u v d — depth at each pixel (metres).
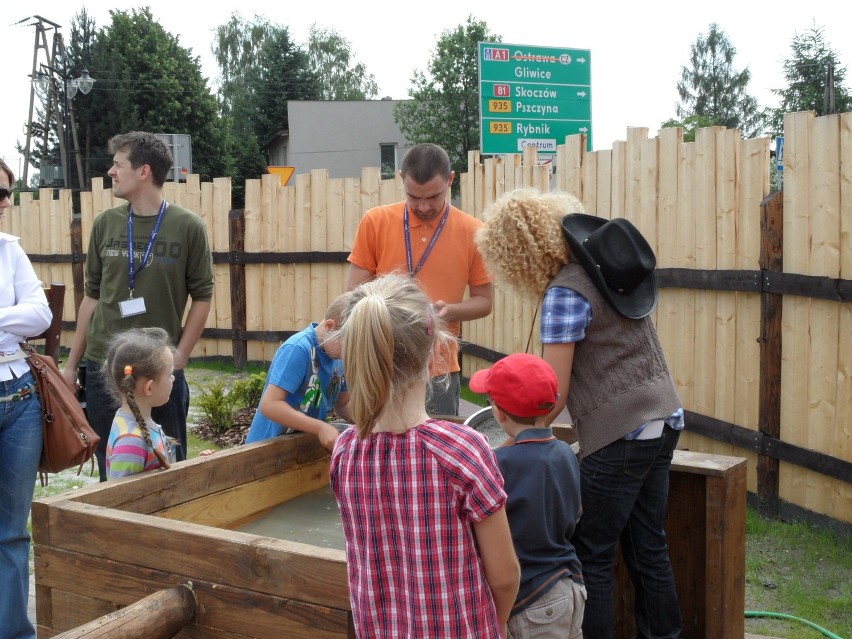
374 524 1.70
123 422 2.84
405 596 1.68
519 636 2.16
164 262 3.98
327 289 10.27
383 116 49.91
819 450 4.52
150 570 2.23
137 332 2.96
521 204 2.56
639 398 2.50
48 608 2.43
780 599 3.86
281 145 55.72
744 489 2.86
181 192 11.05
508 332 7.81
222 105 58.62
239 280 10.78
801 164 4.57
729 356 5.19
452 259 3.88
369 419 1.64
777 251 4.75
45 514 2.40
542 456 2.22
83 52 42.59
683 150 5.46
